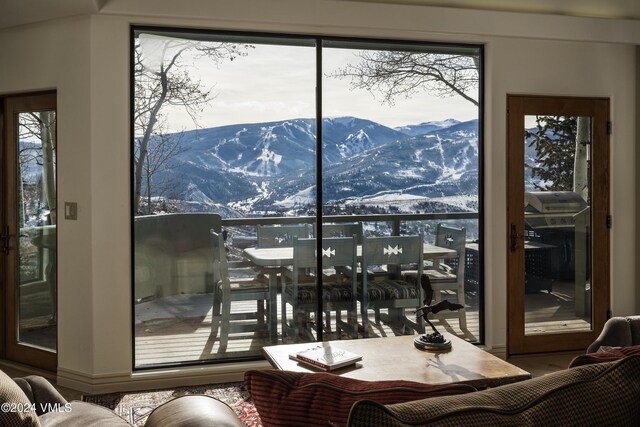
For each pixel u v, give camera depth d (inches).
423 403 42.2
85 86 157.6
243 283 172.4
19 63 170.1
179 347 167.8
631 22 191.9
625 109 196.7
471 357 112.3
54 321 176.4
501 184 186.5
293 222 175.8
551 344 192.4
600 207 195.8
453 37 180.4
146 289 165.3
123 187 159.6
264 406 51.1
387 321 181.6
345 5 169.3
